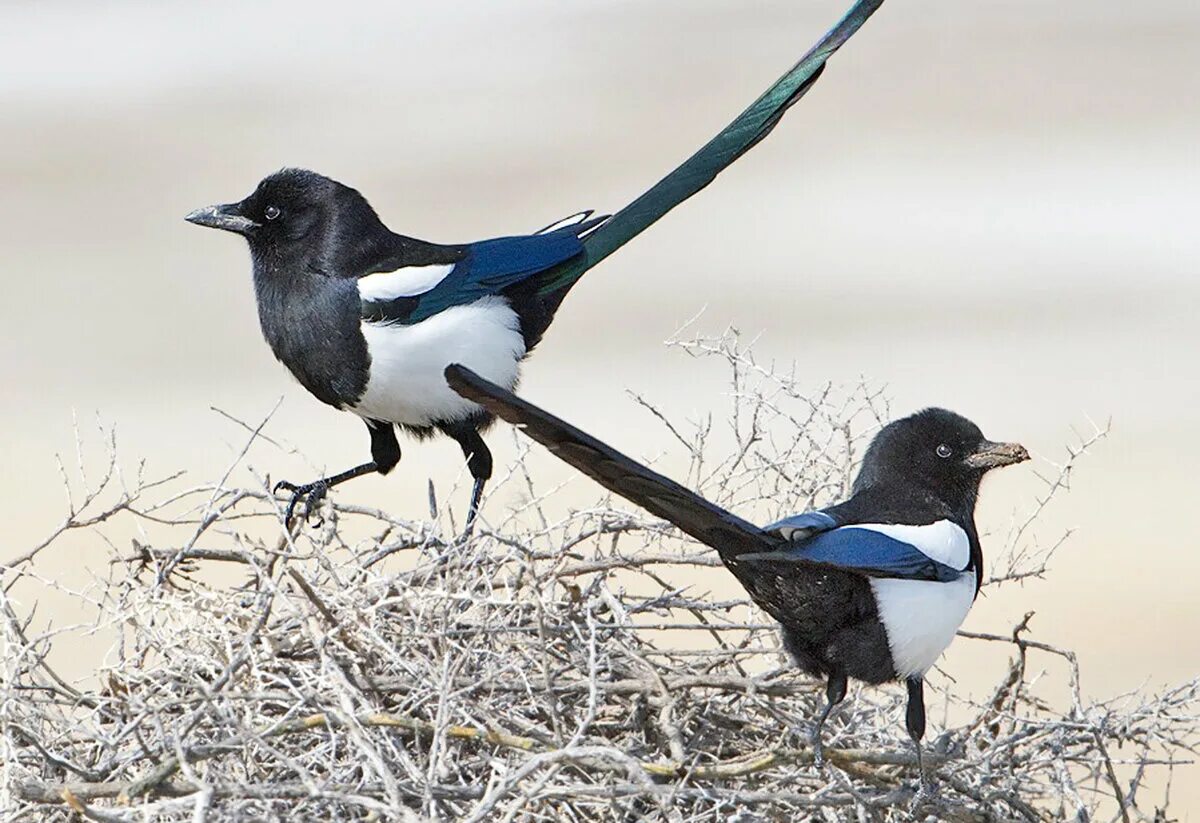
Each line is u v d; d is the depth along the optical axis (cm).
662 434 2191
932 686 1091
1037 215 3244
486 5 4709
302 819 848
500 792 818
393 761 907
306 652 963
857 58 4319
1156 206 3269
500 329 1262
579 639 949
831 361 2570
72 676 1437
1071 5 4678
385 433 1295
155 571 1012
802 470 1108
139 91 3978
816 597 1002
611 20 4638
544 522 1045
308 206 1252
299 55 4266
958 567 1026
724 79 4138
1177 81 4006
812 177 3500
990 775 973
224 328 2748
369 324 1234
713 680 959
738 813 909
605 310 2800
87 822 886
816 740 950
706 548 1198
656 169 3500
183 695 945
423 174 3494
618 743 955
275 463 2175
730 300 2842
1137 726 998
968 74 4144
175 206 3281
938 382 2497
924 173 3491
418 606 955
